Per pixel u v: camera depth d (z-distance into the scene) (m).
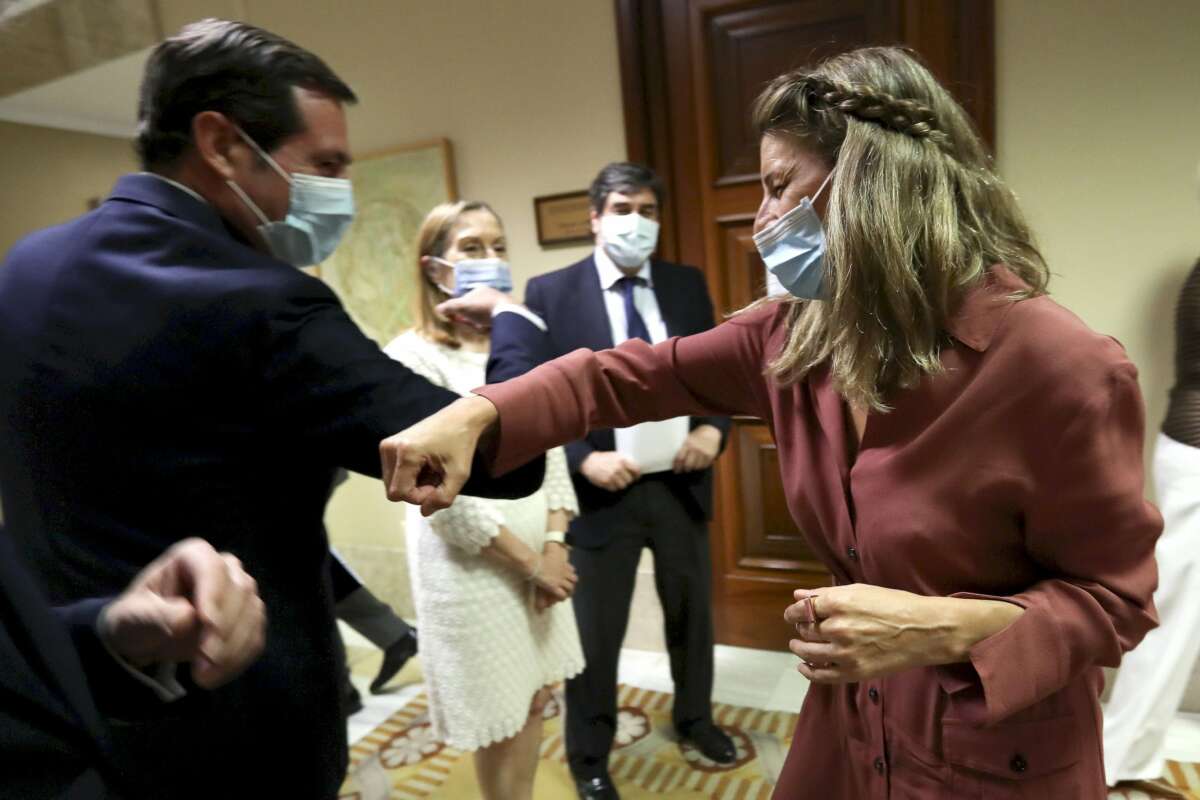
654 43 2.25
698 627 1.96
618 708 2.26
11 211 3.01
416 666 2.70
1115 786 1.75
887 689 0.79
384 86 2.57
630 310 1.89
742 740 2.06
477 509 1.38
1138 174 1.84
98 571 0.72
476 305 1.15
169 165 0.82
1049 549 0.69
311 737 0.84
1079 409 0.63
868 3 2.04
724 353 0.92
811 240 0.76
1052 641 0.65
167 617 0.54
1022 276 0.71
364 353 0.75
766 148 0.78
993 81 1.92
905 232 0.67
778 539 2.47
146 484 0.72
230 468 0.75
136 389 0.70
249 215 0.85
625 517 1.87
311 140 0.85
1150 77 1.79
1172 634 1.68
